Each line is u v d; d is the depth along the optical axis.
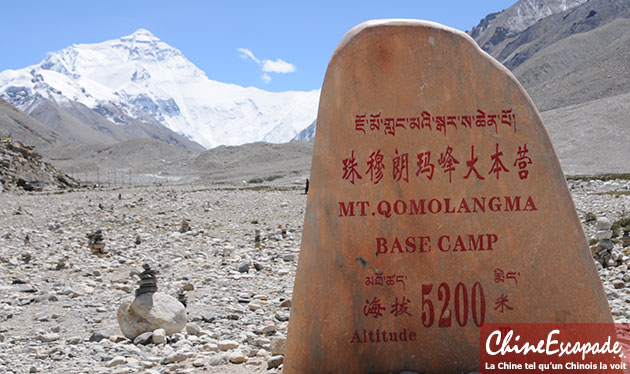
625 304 9.27
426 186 5.66
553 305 5.51
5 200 36.00
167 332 8.41
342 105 5.68
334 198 5.66
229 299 11.03
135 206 30.25
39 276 14.44
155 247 18.88
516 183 5.62
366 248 5.63
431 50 5.68
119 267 15.61
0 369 7.02
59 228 23.88
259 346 7.84
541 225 5.57
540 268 5.55
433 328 5.59
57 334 8.82
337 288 5.59
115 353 7.58
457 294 5.60
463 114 5.68
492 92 5.67
